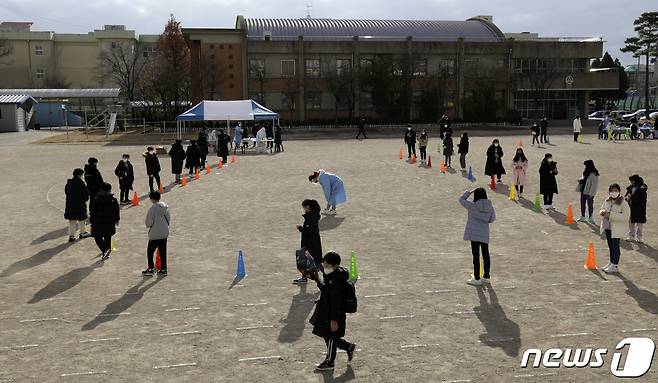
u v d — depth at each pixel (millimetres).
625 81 95688
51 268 12898
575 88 72438
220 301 10617
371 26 72625
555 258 13148
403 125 65625
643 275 11797
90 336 9086
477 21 76375
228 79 67188
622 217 11766
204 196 21734
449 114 70062
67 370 7914
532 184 23344
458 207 19141
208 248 14453
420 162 31000
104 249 13641
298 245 14641
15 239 15617
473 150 37156
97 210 13438
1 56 90250
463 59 69812
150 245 12203
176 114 65000
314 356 8266
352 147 41562
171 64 70375
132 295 11023
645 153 34062
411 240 14977
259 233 15953
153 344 8750
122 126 63312
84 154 38312
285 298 10727
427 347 8500
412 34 71875
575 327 9180
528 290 10969
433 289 11094
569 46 71688
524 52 71250
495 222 16859
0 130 62094
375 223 16969
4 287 11617
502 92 71125
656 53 78562
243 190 22969
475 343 8617
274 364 8016
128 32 93250
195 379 7586
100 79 93000
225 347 8602
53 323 9664
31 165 32250
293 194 21922
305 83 67875
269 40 67188
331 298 7648
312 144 44781
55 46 93375
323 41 67812
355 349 8438
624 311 9844
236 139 38062
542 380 7473
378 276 11945
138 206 20000
